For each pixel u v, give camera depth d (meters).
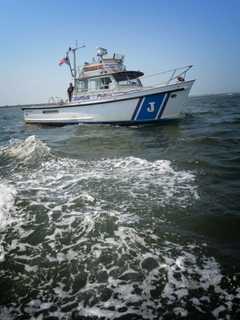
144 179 5.48
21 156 7.83
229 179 5.35
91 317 2.22
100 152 8.48
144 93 12.98
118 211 4.01
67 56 14.88
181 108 13.49
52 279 2.66
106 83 13.95
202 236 3.35
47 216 3.82
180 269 2.73
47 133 13.81
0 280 2.67
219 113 20.64
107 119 14.07
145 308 2.29
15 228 3.54
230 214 3.87
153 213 3.95
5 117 37.06
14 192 4.72
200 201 4.33
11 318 2.24
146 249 3.05
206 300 2.36
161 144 9.38
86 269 2.77
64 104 15.00
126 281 2.59
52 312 2.29
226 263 2.82
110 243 3.13
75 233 3.37
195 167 6.20
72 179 5.66
